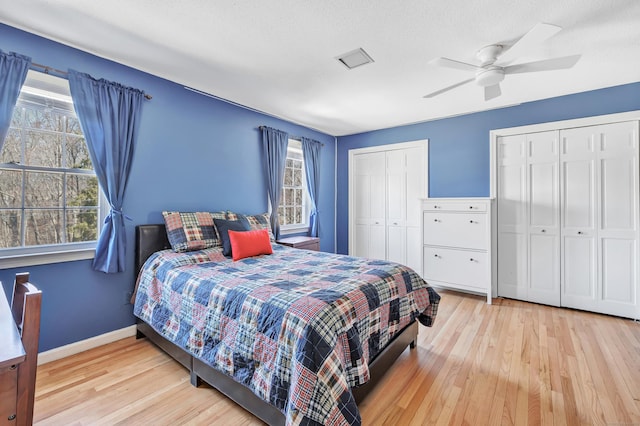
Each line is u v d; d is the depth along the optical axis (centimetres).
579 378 191
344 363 139
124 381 188
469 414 159
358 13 185
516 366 206
